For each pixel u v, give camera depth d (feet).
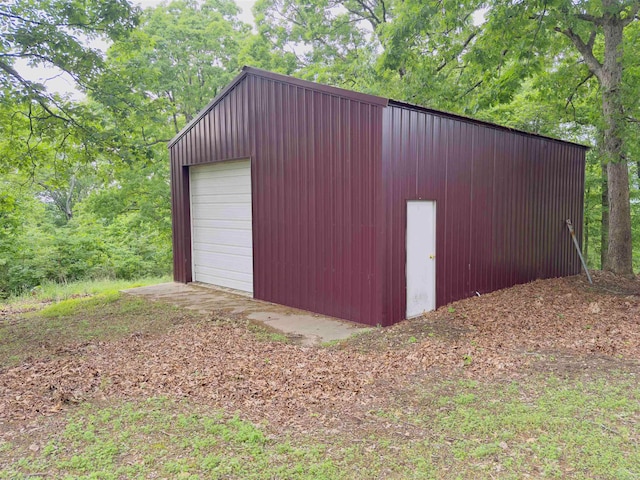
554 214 33.63
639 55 30.66
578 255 36.65
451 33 36.60
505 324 20.45
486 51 32.55
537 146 31.27
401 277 21.38
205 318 22.52
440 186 23.30
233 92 28.45
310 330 20.27
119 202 59.36
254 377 14.40
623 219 34.53
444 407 12.13
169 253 63.26
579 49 32.91
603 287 30.17
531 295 26.63
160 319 22.59
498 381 13.88
